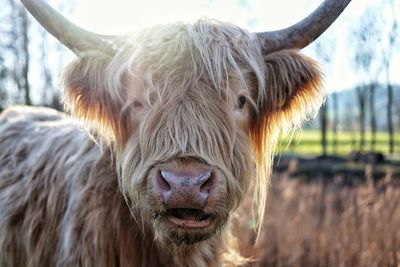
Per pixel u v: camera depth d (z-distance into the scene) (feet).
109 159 9.66
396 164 60.90
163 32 8.54
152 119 7.82
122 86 8.64
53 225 10.19
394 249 17.97
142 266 9.55
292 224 21.03
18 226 10.82
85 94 9.21
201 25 8.77
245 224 17.84
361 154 67.62
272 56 9.37
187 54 8.13
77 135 10.98
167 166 7.43
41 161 11.07
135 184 7.98
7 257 10.89
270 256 19.03
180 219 7.53
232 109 8.23
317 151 100.17
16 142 12.24
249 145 8.89
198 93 7.86
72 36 8.76
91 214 9.49
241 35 8.98
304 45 9.39
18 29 64.49
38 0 8.56
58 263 9.80
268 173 10.26
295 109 10.03
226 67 8.32
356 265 18.26
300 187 30.50
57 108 67.87
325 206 26.12
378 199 21.49
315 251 19.07
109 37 9.20
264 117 9.61
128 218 9.49
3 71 64.34
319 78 9.61
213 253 10.39
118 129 8.99
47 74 68.95
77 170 10.03
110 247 9.42
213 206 7.57
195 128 7.64
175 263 9.68
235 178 8.43
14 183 11.34
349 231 19.94
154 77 8.05
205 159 7.53
